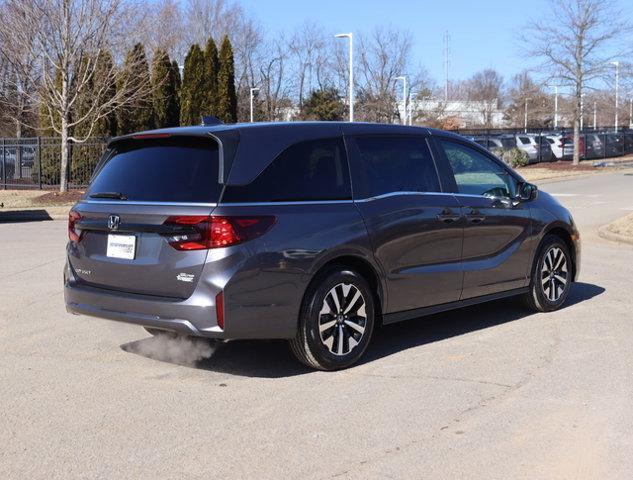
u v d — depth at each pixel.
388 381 5.23
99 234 5.45
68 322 7.06
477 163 6.72
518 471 3.77
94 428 4.38
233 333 4.89
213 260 4.84
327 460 3.91
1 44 22.94
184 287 4.94
